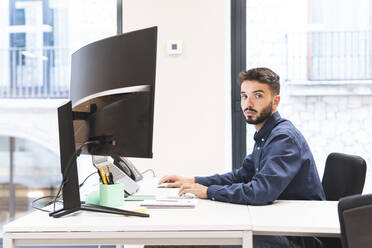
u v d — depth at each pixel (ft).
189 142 8.13
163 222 3.50
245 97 5.10
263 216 3.77
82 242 3.44
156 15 8.16
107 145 3.94
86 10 8.83
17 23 8.89
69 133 3.80
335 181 5.31
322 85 8.55
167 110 8.16
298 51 8.58
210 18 8.11
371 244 2.81
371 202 2.80
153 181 6.31
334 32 8.50
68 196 3.80
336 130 8.55
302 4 8.56
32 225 3.42
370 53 8.42
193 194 4.74
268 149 4.72
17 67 8.88
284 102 8.62
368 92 8.45
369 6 8.41
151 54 3.67
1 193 9.12
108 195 4.06
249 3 8.67
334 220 3.61
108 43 4.01
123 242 3.43
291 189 4.84
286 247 4.75
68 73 8.84
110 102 3.91
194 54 8.13
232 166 8.69
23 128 8.92
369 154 8.49
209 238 3.44
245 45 8.64
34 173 9.03
